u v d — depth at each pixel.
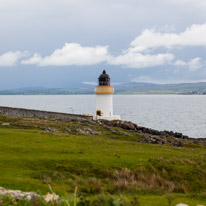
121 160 86.38
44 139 109.12
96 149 99.56
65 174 72.12
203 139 197.62
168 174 81.62
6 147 92.19
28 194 47.84
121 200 40.25
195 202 51.75
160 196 56.38
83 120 189.88
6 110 180.38
